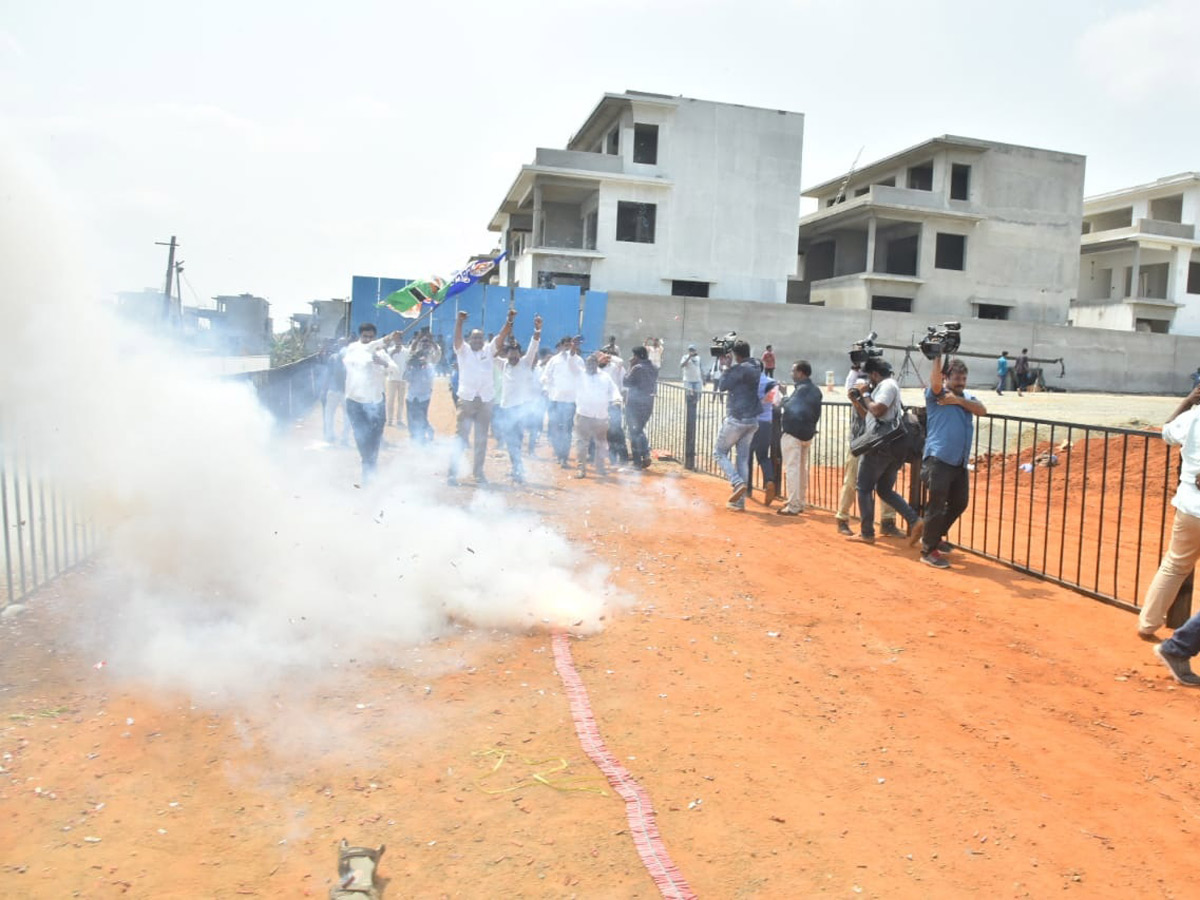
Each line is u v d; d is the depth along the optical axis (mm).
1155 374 40219
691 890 2961
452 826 3277
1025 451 15000
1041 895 3033
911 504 8820
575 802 3477
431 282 11203
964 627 6020
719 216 40781
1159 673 5207
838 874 3102
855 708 4562
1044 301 44625
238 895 2832
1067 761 4047
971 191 43406
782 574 7309
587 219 41656
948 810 3576
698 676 4891
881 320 37031
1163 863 3252
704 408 14719
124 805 3299
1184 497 5500
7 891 2787
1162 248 47250
